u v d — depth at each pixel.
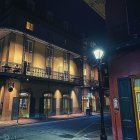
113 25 8.88
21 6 22.58
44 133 12.15
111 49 8.36
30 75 21.23
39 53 24.22
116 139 7.89
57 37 27.39
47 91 24.53
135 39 7.36
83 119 21.42
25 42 22.47
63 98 27.06
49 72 25.30
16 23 21.33
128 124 7.50
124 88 7.85
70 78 28.69
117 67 8.27
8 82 19.81
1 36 22.50
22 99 21.33
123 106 7.76
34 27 23.73
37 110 22.64
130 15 8.12
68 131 12.95
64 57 28.69
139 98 7.71
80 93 30.58
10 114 19.41
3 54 21.55
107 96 37.50
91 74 34.41
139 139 7.18
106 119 21.28
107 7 9.45
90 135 11.45
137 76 7.50
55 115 25.05
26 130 13.38
